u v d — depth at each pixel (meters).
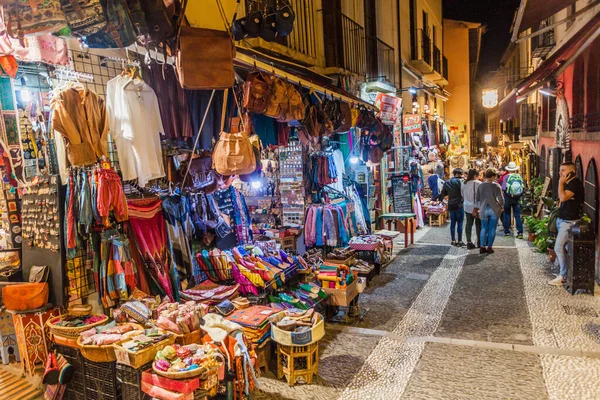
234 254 5.06
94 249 3.95
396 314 5.68
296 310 4.42
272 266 5.26
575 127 7.95
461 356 4.35
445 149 21.75
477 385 3.79
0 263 4.47
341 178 8.90
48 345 4.11
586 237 5.90
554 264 7.67
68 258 3.95
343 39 9.69
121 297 3.96
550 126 11.33
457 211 9.84
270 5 4.33
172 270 4.49
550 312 5.39
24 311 4.00
